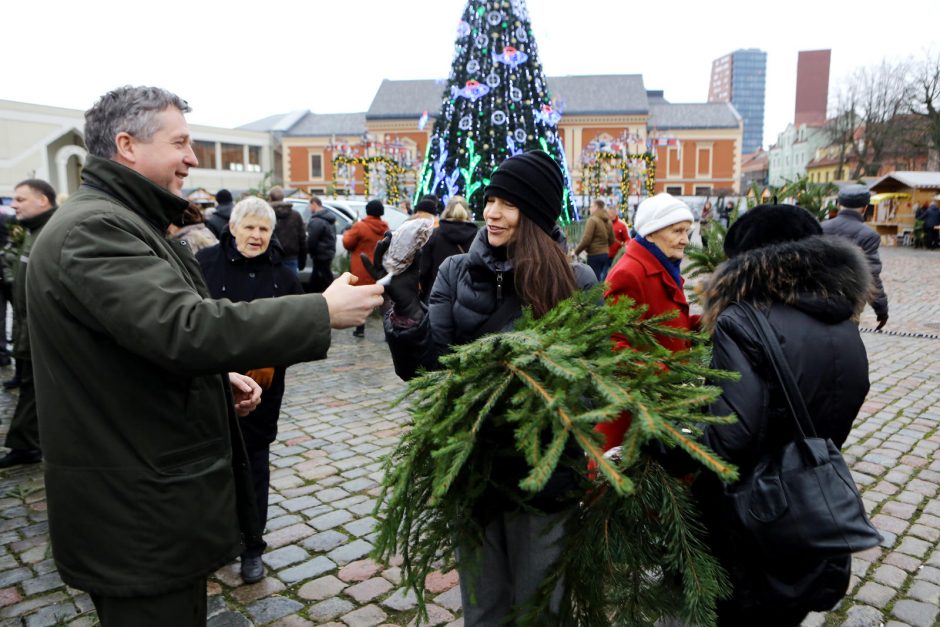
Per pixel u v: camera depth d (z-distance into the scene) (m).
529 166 1.80
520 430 1.19
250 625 2.54
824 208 4.01
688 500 1.53
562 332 1.36
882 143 42.62
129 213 1.42
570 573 1.52
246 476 1.72
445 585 2.81
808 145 68.19
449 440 1.27
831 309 1.60
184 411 1.44
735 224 1.86
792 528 1.45
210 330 1.26
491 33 9.20
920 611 2.59
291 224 7.86
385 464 1.53
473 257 1.86
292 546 3.14
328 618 2.59
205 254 2.99
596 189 16.50
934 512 3.41
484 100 9.27
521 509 1.68
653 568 1.50
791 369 1.57
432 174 10.10
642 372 1.33
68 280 1.30
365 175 17.64
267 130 56.00
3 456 4.24
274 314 1.32
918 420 4.83
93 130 1.49
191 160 1.58
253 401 2.00
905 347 7.30
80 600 2.69
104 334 1.35
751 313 1.63
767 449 1.60
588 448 1.13
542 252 1.81
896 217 25.09
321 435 4.65
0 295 6.59
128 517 1.38
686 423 1.33
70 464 1.38
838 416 1.62
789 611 1.59
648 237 2.81
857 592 2.71
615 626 1.46
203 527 1.47
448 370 1.46
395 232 1.72
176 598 1.45
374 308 1.46
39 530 3.29
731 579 1.60
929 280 13.62
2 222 6.54
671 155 52.62
